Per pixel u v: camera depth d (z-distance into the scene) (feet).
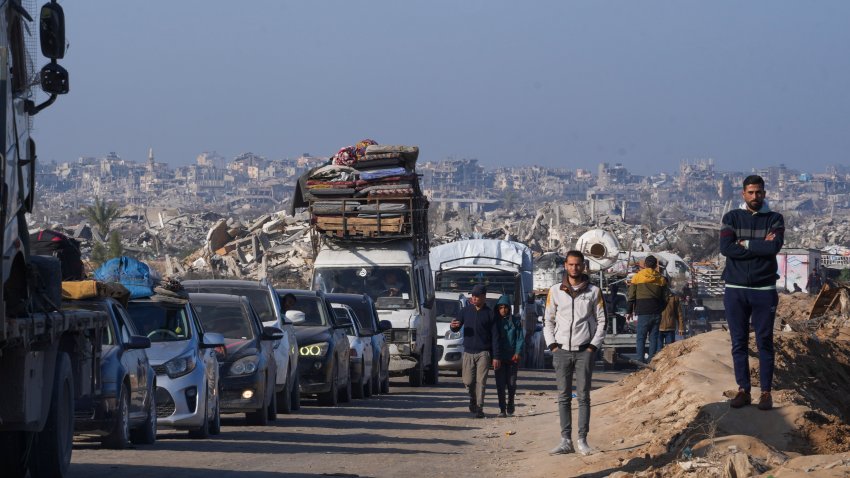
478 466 105.70
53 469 82.58
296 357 165.78
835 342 206.59
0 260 66.03
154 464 97.25
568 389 107.04
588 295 105.60
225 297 147.54
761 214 101.19
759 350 102.27
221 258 608.19
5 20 70.23
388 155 237.86
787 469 77.30
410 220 231.91
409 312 232.73
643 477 86.12
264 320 158.30
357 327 200.85
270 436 128.77
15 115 72.74
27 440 80.64
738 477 81.05
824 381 162.50
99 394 99.71
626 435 118.21
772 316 101.50
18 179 73.15
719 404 105.09
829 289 251.39
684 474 83.82
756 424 99.55
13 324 66.95
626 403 144.97
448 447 123.24
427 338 242.17
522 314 309.22
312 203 233.96
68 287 106.93
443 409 176.35
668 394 132.05
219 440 122.42
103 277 125.08
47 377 78.95
